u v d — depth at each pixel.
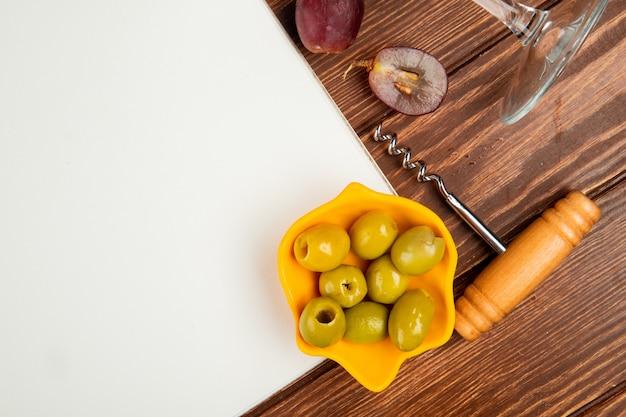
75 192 0.41
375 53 0.44
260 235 0.41
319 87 0.42
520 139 0.44
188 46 0.42
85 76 0.42
